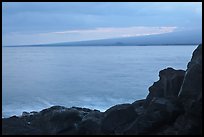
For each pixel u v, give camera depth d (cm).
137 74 9131
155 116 1823
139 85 6850
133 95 5622
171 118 1819
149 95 2133
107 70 10738
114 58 17688
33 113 2683
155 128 1809
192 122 1702
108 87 6638
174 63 12350
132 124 1864
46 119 2255
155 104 1873
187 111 1741
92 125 2036
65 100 5169
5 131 2078
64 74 9731
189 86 1838
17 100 5038
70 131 2091
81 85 7100
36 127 2230
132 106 2017
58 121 2200
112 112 2011
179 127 1731
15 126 2192
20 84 7312
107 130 1969
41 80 8169
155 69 10531
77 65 13312
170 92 2031
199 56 1892
